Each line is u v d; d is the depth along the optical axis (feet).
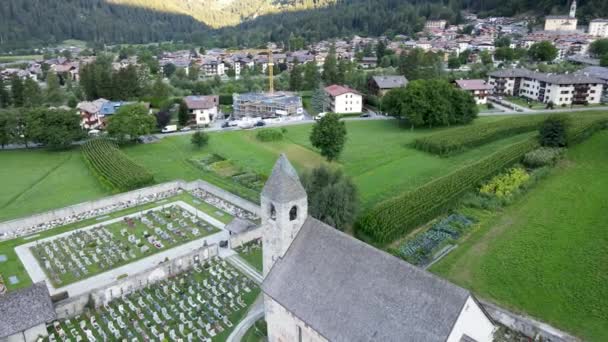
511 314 182.80
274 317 168.76
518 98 638.12
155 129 521.65
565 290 206.49
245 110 622.95
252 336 183.11
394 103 534.78
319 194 253.65
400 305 132.46
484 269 225.15
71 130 463.42
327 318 144.77
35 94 624.18
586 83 566.77
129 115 472.03
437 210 280.92
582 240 248.73
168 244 265.75
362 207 299.38
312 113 628.28
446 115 498.69
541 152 367.86
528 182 320.91
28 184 371.15
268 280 166.30
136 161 426.10
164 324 193.06
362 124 554.46
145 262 246.88
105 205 320.91
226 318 195.21
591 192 308.60
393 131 513.45
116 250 259.60
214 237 273.95
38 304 185.16
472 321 129.59
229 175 382.83
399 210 266.77
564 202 296.71
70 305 200.23
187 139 497.87
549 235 255.70
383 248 248.32
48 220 297.94
